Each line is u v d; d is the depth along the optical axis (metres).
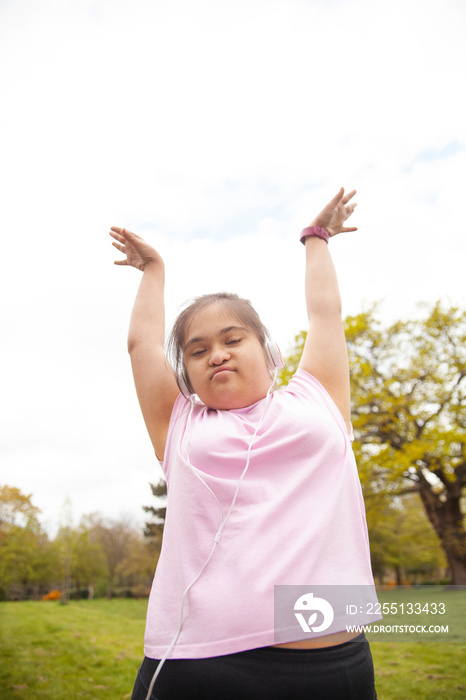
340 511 0.95
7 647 6.06
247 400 1.13
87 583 34.28
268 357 1.22
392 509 20.78
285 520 0.91
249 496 0.94
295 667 0.79
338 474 1.00
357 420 14.03
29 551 27.81
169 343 1.26
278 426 1.03
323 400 1.13
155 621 0.90
